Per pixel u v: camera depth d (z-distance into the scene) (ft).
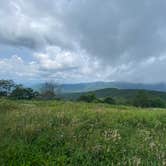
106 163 23.91
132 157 24.21
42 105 63.26
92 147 25.76
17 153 23.90
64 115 37.76
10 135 28.60
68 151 25.36
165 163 23.57
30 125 31.42
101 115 41.34
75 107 54.29
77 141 27.55
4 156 23.18
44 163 22.45
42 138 27.91
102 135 29.96
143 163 23.82
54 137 28.37
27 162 22.24
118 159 24.27
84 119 37.24
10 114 39.81
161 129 37.22
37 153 24.32
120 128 34.96
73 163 23.25
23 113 39.68
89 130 31.58
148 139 30.30
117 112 46.62
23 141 27.14
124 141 28.94
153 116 44.65
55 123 33.94
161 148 27.22
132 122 39.81
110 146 26.58
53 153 24.89
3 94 189.57
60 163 22.82
